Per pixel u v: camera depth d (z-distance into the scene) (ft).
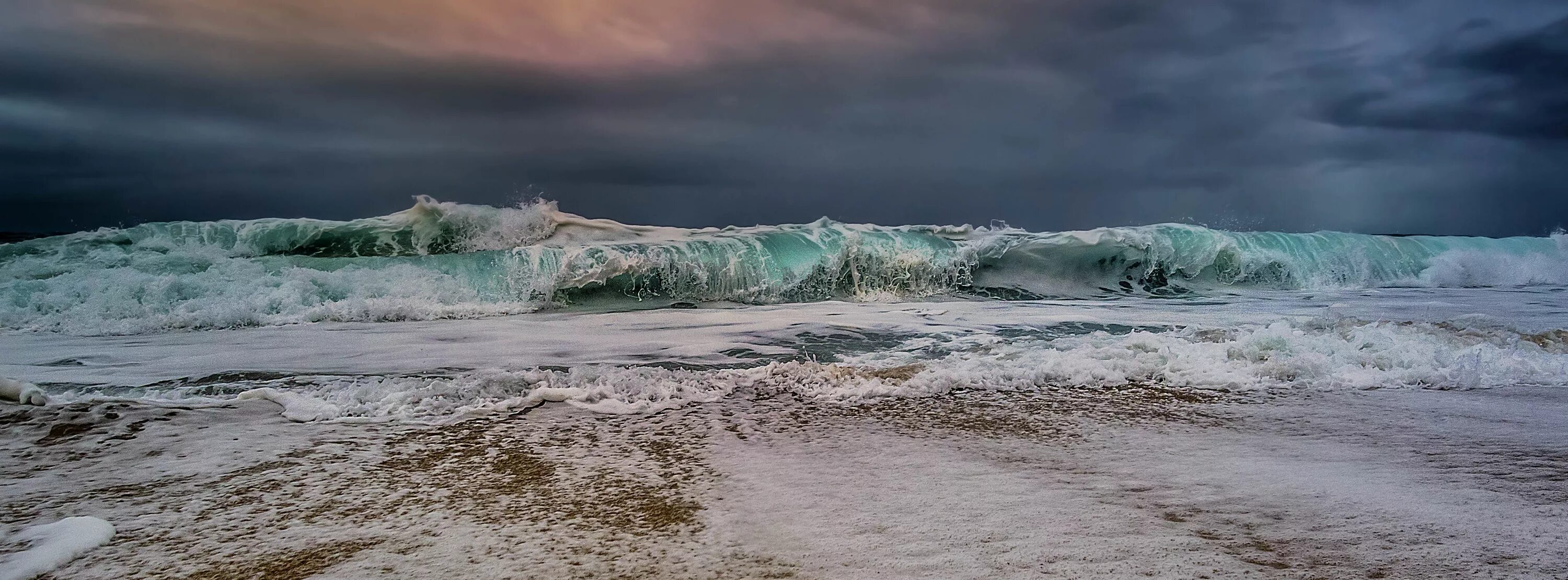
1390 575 7.15
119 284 30.71
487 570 7.43
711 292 37.52
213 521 8.70
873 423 13.12
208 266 34.88
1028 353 18.62
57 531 8.23
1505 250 47.73
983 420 13.29
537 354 21.38
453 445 11.76
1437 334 20.25
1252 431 12.51
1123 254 42.06
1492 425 12.81
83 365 19.71
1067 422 13.16
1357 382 15.90
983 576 7.22
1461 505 8.97
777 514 8.86
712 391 15.23
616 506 9.18
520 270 35.86
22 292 29.73
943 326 27.12
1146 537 8.09
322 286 33.12
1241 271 43.37
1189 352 17.90
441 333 25.81
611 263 36.47
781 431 12.61
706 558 7.70
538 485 9.94
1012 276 41.09
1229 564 7.41
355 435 12.30
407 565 7.55
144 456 11.13
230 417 13.26
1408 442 11.82
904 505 9.12
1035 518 8.65
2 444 11.57
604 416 13.51
